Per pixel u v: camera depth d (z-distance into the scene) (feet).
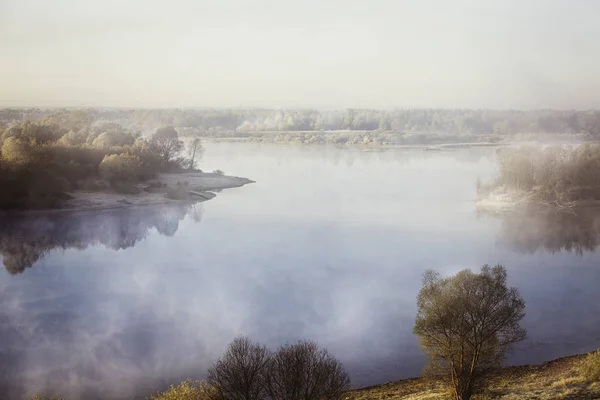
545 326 168.35
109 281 233.35
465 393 96.02
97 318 189.78
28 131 531.91
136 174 463.01
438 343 98.78
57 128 595.47
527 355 144.97
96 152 483.10
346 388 113.50
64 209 380.58
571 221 357.20
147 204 409.49
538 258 261.44
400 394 117.39
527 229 332.39
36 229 331.57
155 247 293.64
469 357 96.53
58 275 242.99
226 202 429.79
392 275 238.27
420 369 143.64
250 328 178.70
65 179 412.16
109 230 332.80
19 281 234.17
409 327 176.24
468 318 96.22
